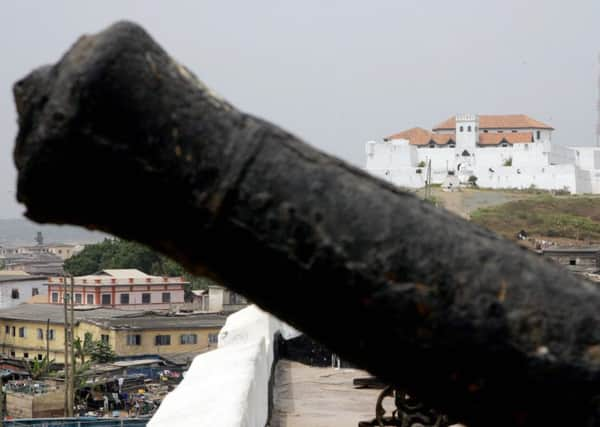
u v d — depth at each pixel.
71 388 38.72
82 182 2.22
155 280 77.00
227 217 2.20
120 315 63.62
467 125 109.38
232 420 4.77
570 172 102.06
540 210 89.94
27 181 2.22
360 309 2.23
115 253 88.12
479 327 2.21
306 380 10.85
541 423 2.28
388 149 107.75
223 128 2.22
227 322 9.97
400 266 2.21
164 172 2.19
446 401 2.32
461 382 2.26
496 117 116.38
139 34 2.21
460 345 2.22
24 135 2.20
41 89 2.19
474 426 2.37
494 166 106.31
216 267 2.30
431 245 2.23
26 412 44.47
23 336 65.25
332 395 9.93
